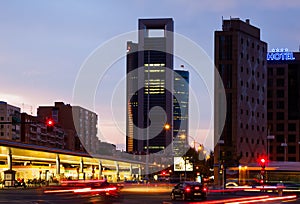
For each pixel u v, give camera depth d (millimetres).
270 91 179375
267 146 151375
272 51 182875
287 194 71000
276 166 91000
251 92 144750
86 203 42531
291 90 181625
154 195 59594
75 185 68375
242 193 71688
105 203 43750
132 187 91938
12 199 48500
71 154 133125
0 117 181375
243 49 141500
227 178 116125
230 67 138375
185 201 47031
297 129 176625
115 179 177375
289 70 181875
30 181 109188
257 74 148250
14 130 184250
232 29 140625
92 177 156875
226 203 44344
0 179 108250
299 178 89812
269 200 50938
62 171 164500
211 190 72875
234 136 135625
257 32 150500
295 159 175625
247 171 110812
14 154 107688
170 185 101500
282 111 178250
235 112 136750
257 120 147000
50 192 65875
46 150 114812
